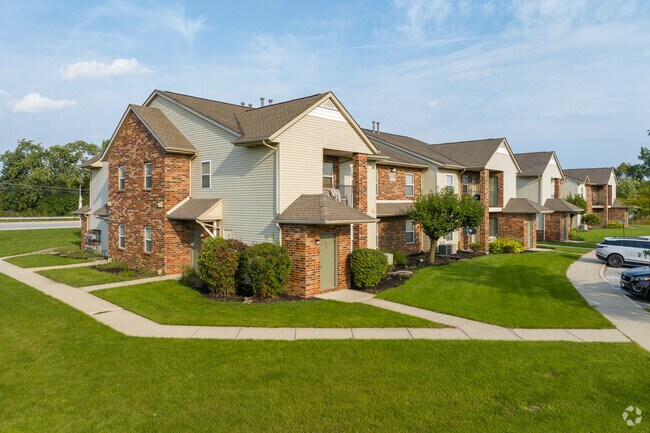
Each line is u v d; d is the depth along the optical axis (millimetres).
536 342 9836
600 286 16938
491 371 8016
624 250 22719
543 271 20344
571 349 9289
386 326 11156
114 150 22266
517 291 15547
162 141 18453
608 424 6062
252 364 8398
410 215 23516
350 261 16562
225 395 7043
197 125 19141
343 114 18359
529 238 31734
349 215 15539
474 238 30859
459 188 29016
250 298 14297
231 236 17625
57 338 10102
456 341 9859
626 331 10789
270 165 16141
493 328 11055
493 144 30594
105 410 6566
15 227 43812
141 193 20125
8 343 9766
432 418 6266
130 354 8984
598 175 54094
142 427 6062
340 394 7055
